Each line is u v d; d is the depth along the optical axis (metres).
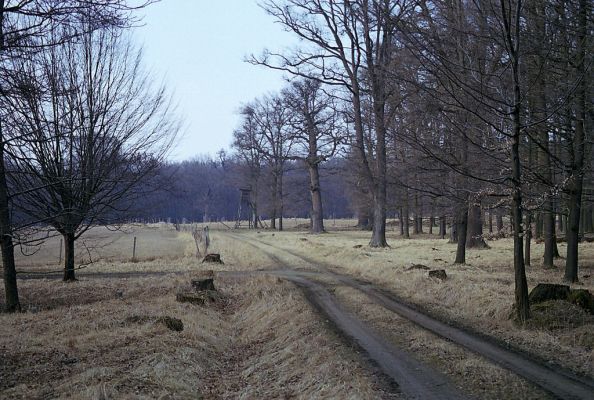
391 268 19.67
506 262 22.98
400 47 17.03
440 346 9.16
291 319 11.77
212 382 8.00
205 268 23.12
